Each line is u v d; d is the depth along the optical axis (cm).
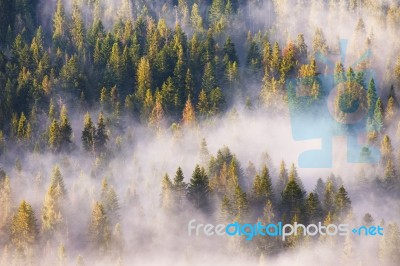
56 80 10669
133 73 11250
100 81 11094
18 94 10350
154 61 11281
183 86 10881
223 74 11269
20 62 11131
